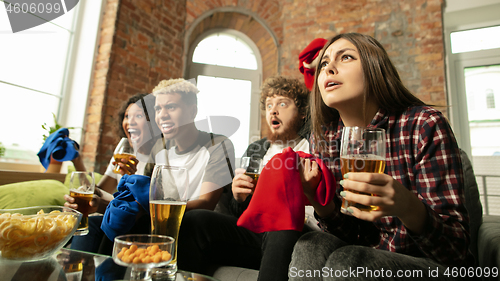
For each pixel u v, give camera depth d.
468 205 0.95
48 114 2.20
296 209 0.61
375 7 2.77
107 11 2.40
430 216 0.53
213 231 0.84
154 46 2.64
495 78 2.52
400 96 0.74
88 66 2.32
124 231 0.74
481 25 2.60
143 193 0.75
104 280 0.52
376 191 0.49
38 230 0.55
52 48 2.24
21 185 1.33
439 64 2.49
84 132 2.23
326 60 0.79
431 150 0.63
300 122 1.18
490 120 2.48
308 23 2.97
